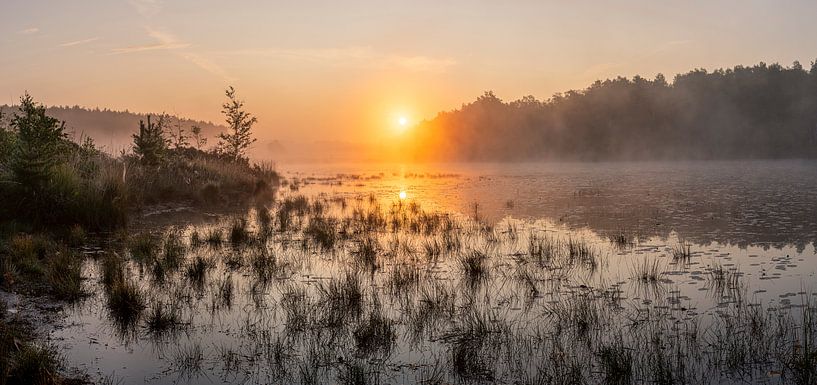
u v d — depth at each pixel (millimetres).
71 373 6102
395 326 7766
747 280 10055
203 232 14922
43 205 13211
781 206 20781
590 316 8055
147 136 22391
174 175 22203
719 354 6695
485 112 119750
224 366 6418
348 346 7062
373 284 9891
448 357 6719
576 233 15273
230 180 25312
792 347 6852
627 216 18688
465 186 33938
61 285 8812
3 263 9383
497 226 16578
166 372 6227
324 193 28875
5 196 13008
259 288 9570
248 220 17438
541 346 7035
